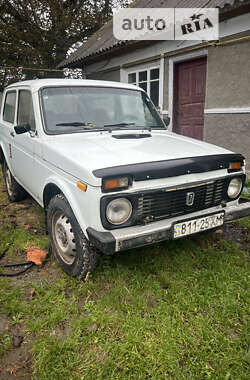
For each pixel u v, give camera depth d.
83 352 1.96
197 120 6.93
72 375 1.81
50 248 3.18
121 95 3.65
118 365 1.85
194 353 1.93
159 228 2.31
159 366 1.85
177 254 3.10
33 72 13.16
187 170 2.43
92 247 2.50
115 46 7.78
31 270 2.89
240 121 5.66
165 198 2.37
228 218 2.70
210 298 2.43
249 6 4.93
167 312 2.27
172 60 7.02
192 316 2.24
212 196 2.68
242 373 1.80
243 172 2.89
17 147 3.90
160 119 3.90
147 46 7.72
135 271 2.79
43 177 3.04
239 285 2.61
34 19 12.34
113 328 2.15
